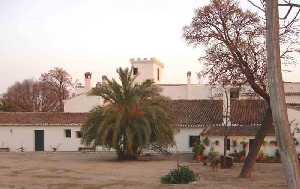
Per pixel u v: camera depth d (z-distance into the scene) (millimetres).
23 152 59750
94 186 23875
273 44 9547
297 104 53125
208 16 27812
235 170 34281
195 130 56500
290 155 9336
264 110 53938
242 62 27000
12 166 37812
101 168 36438
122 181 26344
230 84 28500
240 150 46156
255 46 26875
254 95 29891
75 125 62375
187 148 56750
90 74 71938
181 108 59812
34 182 26094
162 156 50875
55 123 62688
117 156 49031
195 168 36312
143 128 44375
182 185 23609
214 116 56750
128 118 45094
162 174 31328
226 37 27516
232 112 54156
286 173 9359
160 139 45344
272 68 9531
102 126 44562
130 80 46469
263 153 43719
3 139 63344
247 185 23734
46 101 95625
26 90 95875
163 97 47500
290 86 64812
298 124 46656
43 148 62969
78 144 62406
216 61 28109
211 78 28547
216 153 43719
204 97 72938
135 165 39625
